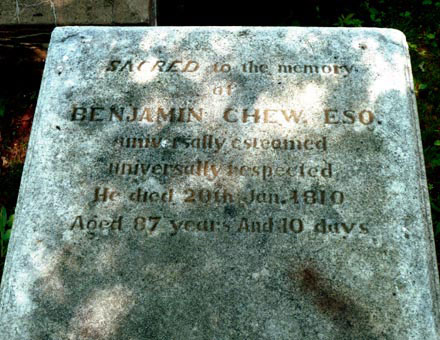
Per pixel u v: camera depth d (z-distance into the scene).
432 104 1.84
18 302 1.17
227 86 1.31
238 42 1.36
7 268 1.20
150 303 1.17
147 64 1.34
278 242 1.20
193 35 1.37
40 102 1.31
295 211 1.21
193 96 1.31
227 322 1.15
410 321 1.15
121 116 1.29
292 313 1.15
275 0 2.00
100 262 1.19
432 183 1.69
